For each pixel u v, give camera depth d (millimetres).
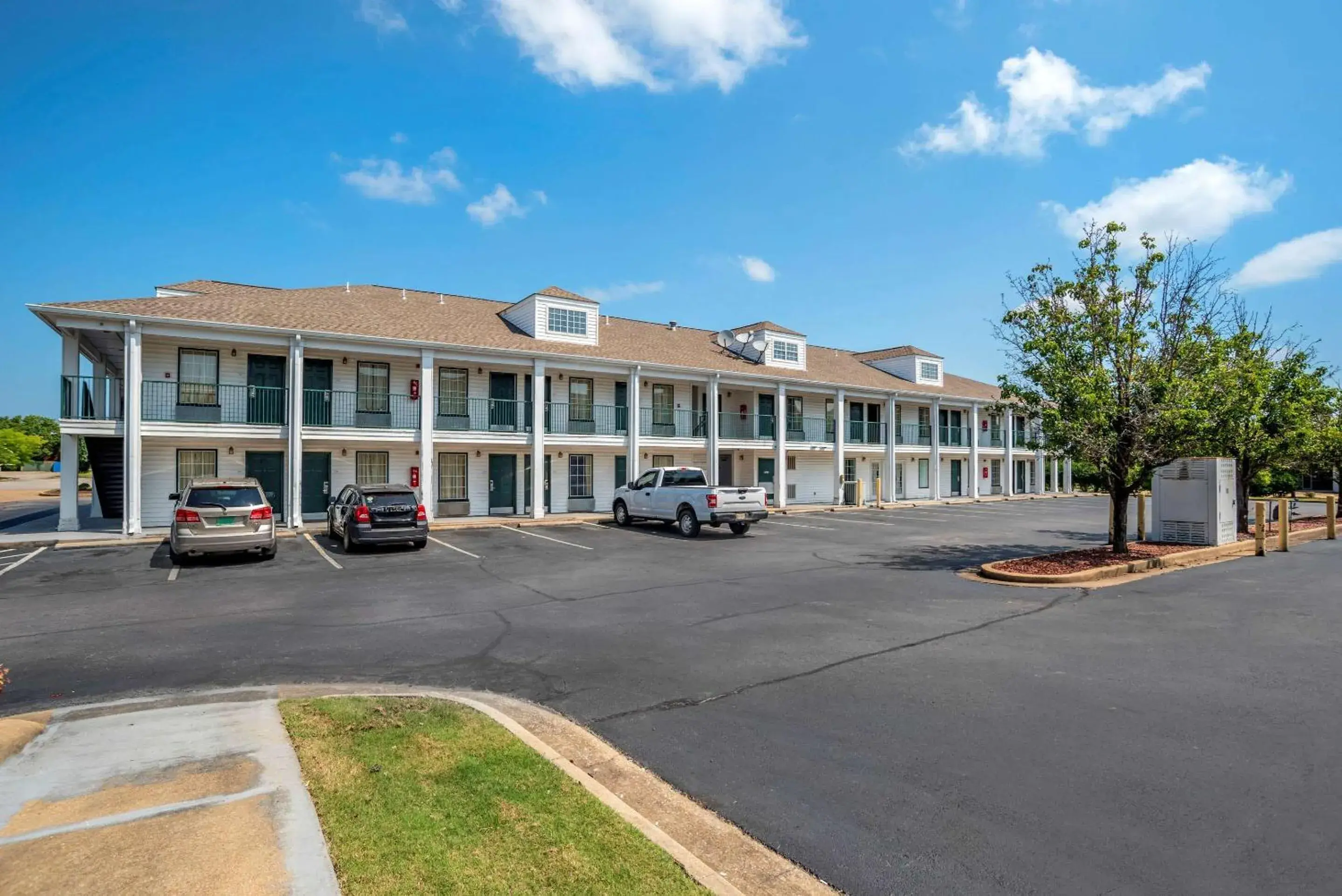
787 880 3502
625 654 7570
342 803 3953
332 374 21516
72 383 17547
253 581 11898
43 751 4707
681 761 4883
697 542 17766
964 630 8578
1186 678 6668
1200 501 16156
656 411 27891
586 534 19406
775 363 31484
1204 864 3600
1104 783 4516
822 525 22766
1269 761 4816
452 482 23422
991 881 3482
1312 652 7574
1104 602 10328
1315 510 29172
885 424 34938
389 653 7625
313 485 21219
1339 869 3537
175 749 4742
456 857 3426
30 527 19266
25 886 3117
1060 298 14375
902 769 4742
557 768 4527
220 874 3234
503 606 10008
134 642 8047
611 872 3340
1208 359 13727
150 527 19141
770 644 7961
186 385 19688
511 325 25609
